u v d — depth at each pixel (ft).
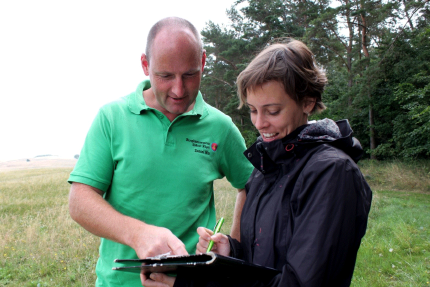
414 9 65.98
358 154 4.33
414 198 36.58
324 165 3.77
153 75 5.36
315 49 73.97
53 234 21.58
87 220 5.26
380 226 22.22
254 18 91.97
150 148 5.84
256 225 4.50
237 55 94.22
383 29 73.67
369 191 4.04
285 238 4.04
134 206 5.83
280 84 4.15
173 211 5.87
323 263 3.48
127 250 5.80
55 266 17.13
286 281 3.53
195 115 6.14
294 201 4.01
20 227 25.49
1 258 18.13
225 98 102.12
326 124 4.32
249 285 3.91
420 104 49.16
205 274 3.97
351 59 82.74
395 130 61.98
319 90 4.48
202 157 6.16
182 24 5.26
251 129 85.97
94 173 5.68
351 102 70.08
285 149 4.36
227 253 5.14
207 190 6.28
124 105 6.00
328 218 3.58
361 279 14.40
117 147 5.88
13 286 15.15
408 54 62.44
